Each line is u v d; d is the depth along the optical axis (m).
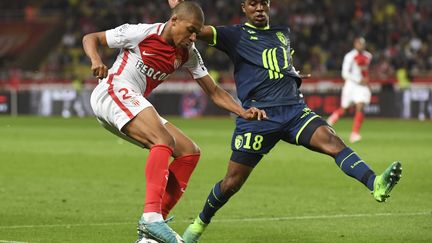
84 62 100.06
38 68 103.50
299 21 97.00
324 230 19.62
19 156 39.94
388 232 19.30
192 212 22.69
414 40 92.38
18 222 20.83
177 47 15.95
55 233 19.22
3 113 86.44
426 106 73.94
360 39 47.62
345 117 76.38
